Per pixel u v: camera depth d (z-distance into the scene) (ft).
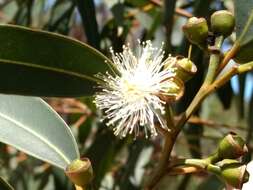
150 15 0.88
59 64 0.45
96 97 0.44
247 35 0.45
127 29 0.82
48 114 0.52
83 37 1.02
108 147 0.73
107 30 0.80
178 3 0.98
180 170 0.43
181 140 0.96
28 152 0.51
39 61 0.45
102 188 0.85
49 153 0.51
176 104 0.72
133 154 0.79
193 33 0.44
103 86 0.45
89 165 0.42
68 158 0.51
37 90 0.45
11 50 0.44
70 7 0.85
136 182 0.85
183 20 0.86
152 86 0.43
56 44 0.45
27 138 0.51
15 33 0.44
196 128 0.90
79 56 0.45
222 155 0.42
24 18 0.90
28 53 0.45
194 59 0.71
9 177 0.96
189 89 0.73
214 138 0.91
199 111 0.96
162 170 0.43
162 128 0.43
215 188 0.59
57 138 0.51
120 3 0.76
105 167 0.73
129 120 0.43
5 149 0.94
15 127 0.52
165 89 0.43
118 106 0.43
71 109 0.92
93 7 0.70
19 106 0.52
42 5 0.94
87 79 0.46
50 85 0.46
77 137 0.91
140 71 0.43
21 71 0.45
